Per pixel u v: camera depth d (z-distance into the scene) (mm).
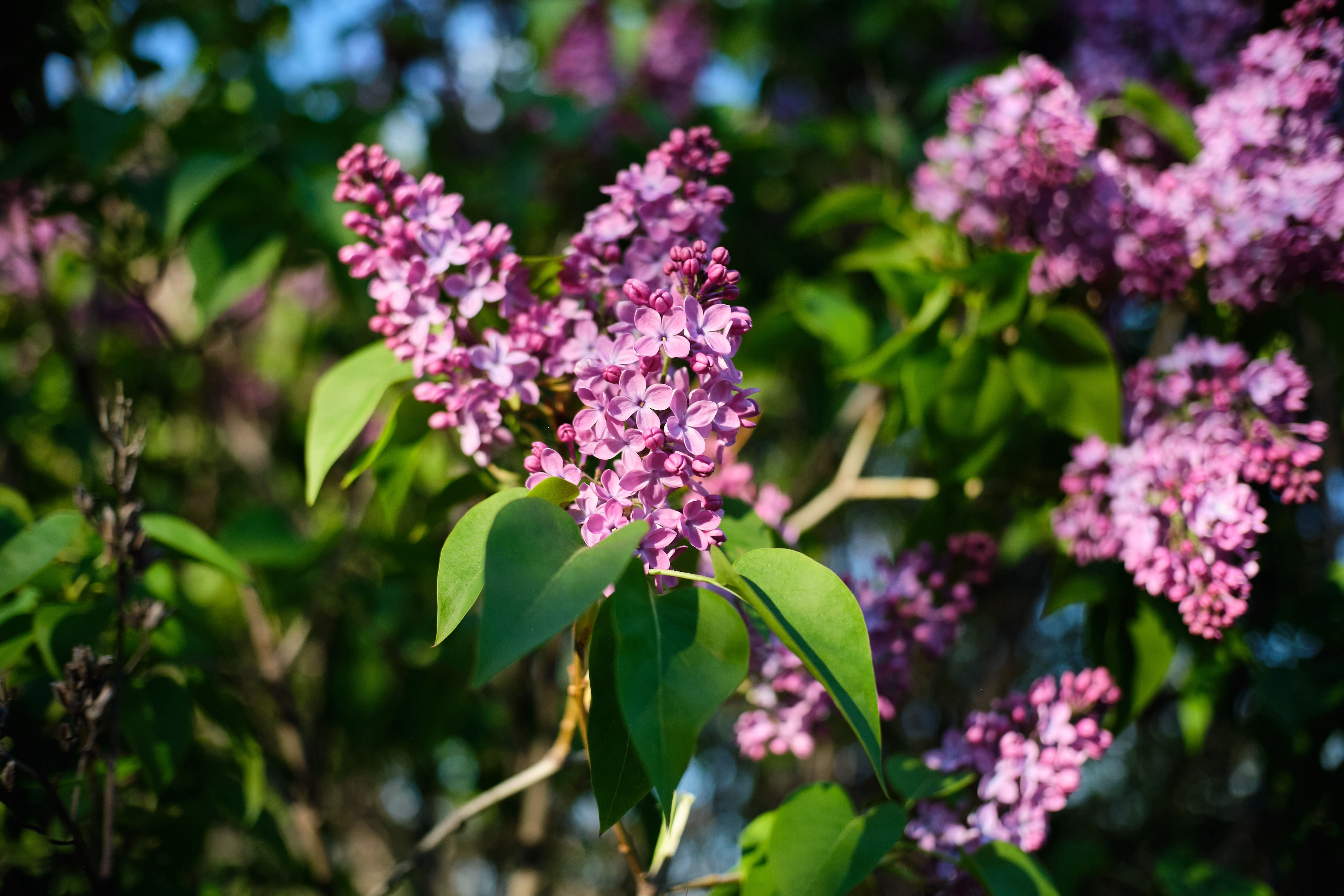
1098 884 1079
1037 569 1479
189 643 755
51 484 1173
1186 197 716
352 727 1146
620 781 573
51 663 649
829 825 635
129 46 1063
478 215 1125
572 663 598
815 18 1397
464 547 564
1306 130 708
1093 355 714
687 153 618
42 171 904
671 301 558
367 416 651
